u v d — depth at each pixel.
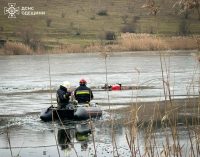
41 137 42.53
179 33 194.50
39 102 66.25
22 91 79.62
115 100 65.38
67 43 195.50
